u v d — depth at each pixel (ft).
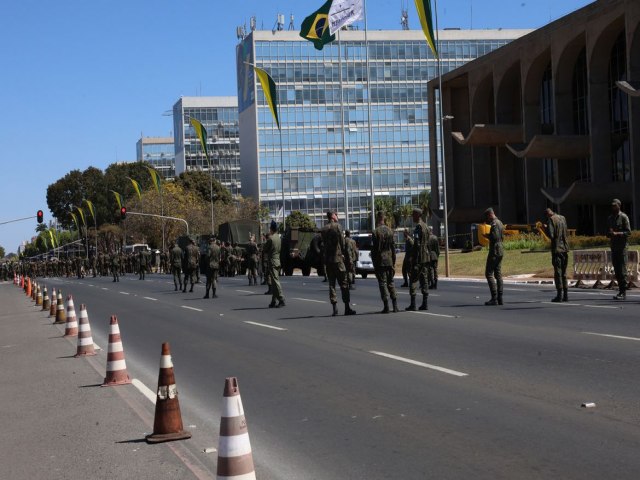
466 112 278.26
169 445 23.97
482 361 36.24
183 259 111.96
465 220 258.78
